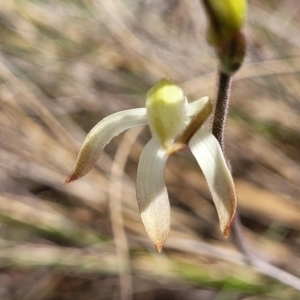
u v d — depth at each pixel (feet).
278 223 0.66
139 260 0.62
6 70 0.71
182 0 0.91
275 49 0.82
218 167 0.41
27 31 0.78
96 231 0.65
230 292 0.60
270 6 0.89
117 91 0.77
